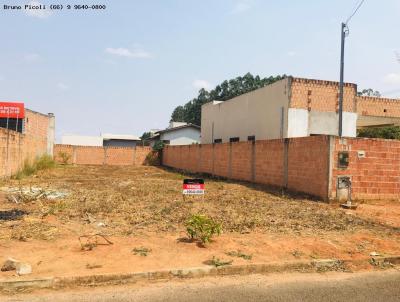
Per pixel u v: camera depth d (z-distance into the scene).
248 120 27.94
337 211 11.98
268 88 25.00
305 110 22.73
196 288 5.34
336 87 23.38
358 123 28.62
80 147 44.00
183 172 32.81
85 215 10.03
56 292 5.05
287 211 11.66
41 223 8.69
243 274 6.08
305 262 6.53
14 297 4.83
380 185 14.59
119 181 21.91
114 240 7.44
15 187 16.36
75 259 6.16
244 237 8.05
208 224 7.58
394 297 5.25
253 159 21.28
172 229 8.59
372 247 7.73
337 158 14.05
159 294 5.06
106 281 5.46
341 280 5.94
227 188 18.77
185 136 55.66
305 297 5.12
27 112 26.64
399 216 11.40
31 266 5.75
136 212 10.64
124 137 66.31
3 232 7.71
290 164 17.22
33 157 27.78
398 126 24.83
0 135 18.61
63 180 21.67
